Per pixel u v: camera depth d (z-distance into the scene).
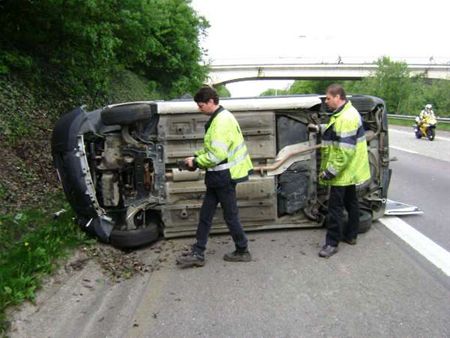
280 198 5.55
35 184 6.54
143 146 5.10
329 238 4.80
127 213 5.11
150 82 21.05
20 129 7.68
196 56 25.39
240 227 4.60
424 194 7.58
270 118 5.28
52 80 10.06
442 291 3.87
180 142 5.18
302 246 5.09
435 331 3.24
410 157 12.01
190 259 4.57
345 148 4.53
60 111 9.57
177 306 3.76
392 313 3.52
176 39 22.66
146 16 11.27
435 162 11.03
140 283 4.26
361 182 4.79
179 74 24.92
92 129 4.96
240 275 4.36
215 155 4.29
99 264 4.66
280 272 4.39
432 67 47.44
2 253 4.38
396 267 4.41
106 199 5.06
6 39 8.95
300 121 5.44
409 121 26.27
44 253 4.37
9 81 8.63
